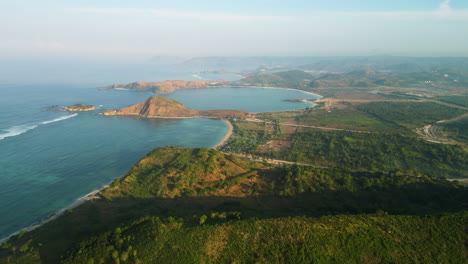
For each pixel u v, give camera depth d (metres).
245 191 131.00
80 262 74.62
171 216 96.44
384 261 73.00
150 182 142.62
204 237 79.88
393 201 112.88
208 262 73.69
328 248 75.38
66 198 143.62
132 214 106.44
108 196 136.25
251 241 78.19
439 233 79.12
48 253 83.44
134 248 77.38
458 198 109.00
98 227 94.56
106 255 76.44
